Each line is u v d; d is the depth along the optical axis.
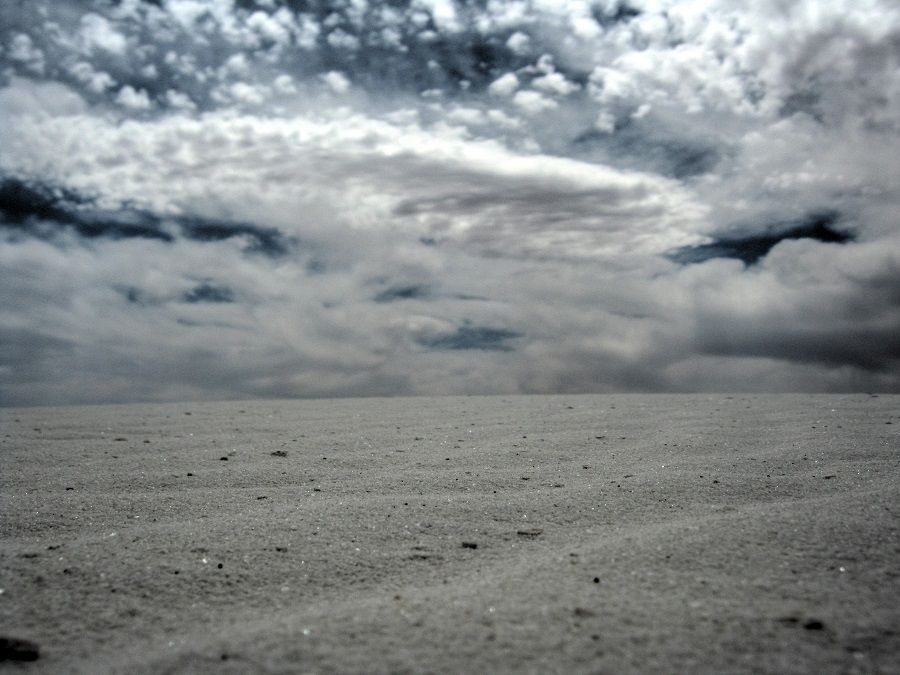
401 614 1.73
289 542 2.35
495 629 1.63
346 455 4.06
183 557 2.21
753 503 2.72
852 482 3.01
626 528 2.43
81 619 1.79
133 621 1.78
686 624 1.63
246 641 1.61
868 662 1.46
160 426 5.52
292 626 1.68
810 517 2.41
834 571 1.95
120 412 6.64
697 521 2.42
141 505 2.92
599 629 1.62
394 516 2.65
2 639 1.63
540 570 2.02
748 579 1.90
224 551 2.26
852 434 4.26
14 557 2.23
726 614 1.68
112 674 1.49
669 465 3.53
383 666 1.47
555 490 3.05
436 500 2.90
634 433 4.71
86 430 5.30
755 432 4.52
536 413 6.04
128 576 2.06
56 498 3.07
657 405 6.39
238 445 4.49
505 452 4.08
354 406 7.15
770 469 3.34
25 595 1.94
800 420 4.99
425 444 4.43
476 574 2.04
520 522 2.57
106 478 3.48
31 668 1.55
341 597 1.90
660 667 1.45
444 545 2.32
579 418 5.58
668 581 1.89
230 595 1.93
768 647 1.52
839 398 6.42
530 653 1.51
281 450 4.26
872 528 2.28
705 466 3.45
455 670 1.45
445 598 1.83
